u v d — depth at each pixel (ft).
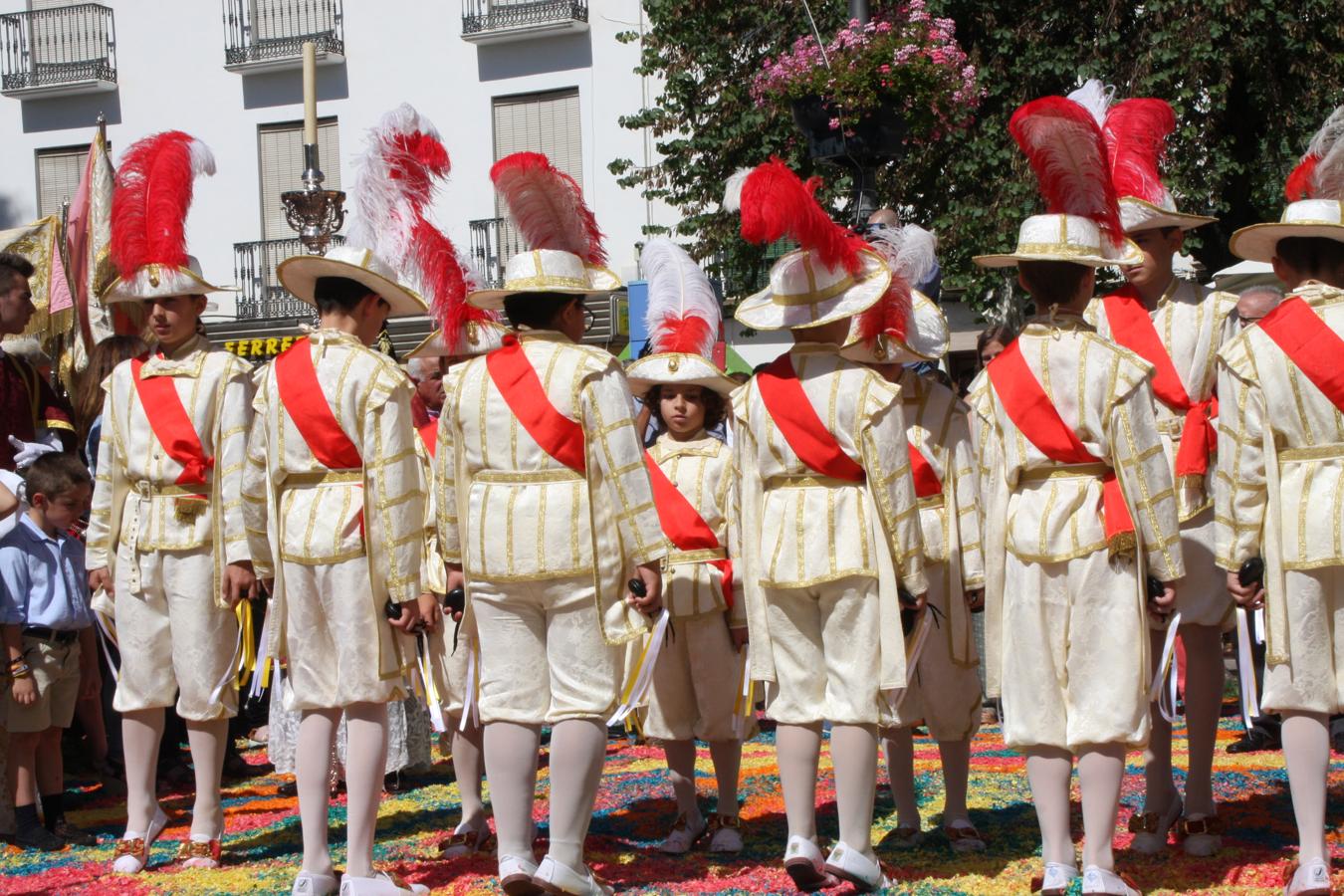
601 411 14.53
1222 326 17.01
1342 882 14.53
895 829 17.29
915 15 29.71
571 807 14.32
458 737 17.70
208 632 16.88
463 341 16.55
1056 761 14.40
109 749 24.40
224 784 23.67
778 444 15.28
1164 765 16.44
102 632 19.79
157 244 17.06
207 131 71.77
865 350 16.42
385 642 15.17
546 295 15.11
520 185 15.29
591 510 14.49
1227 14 44.50
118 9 73.05
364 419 15.23
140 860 17.03
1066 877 14.19
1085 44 46.11
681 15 50.62
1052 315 14.71
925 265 16.53
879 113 26.73
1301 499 14.33
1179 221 16.92
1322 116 46.88
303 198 34.32
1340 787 19.51
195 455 16.89
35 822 18.72
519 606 14.70
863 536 14.94
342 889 14.82
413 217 16.38
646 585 14.56
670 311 18.99
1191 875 15.37
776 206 14.37
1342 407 14.17
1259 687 25.71
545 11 66.08
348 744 15.11
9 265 21.75
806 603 15.35
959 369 56.49
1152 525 14.12
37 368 22.86
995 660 14.93
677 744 17.63
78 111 73.72
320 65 69.87
